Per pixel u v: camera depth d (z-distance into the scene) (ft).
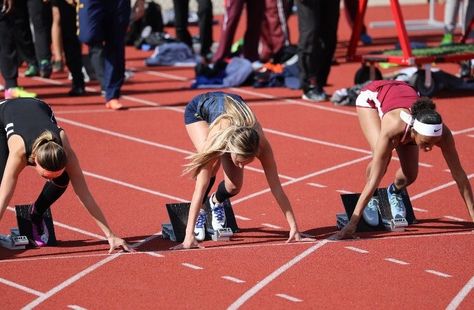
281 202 53.16
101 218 51.96
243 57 105.29
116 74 88.22
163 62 111.75
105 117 85.81
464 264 50.65
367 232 56.44
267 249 53.26
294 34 134.62
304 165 71.36
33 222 54.70
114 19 85.81
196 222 54.80
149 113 87.51
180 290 47.29
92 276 49.29
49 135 48.29
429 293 46.70
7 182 49.03
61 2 90.99
